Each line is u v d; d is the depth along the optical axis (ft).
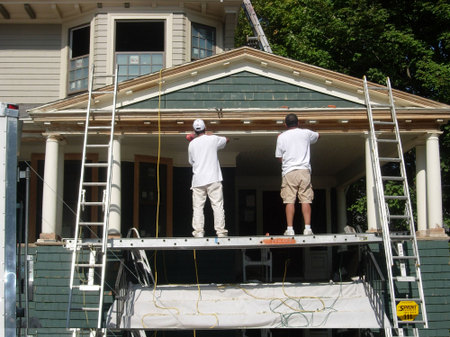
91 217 37.09
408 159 57.52
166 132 31.32
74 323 28.84
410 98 31.24
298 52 57.16
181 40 40.65
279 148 25.29
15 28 42.34
